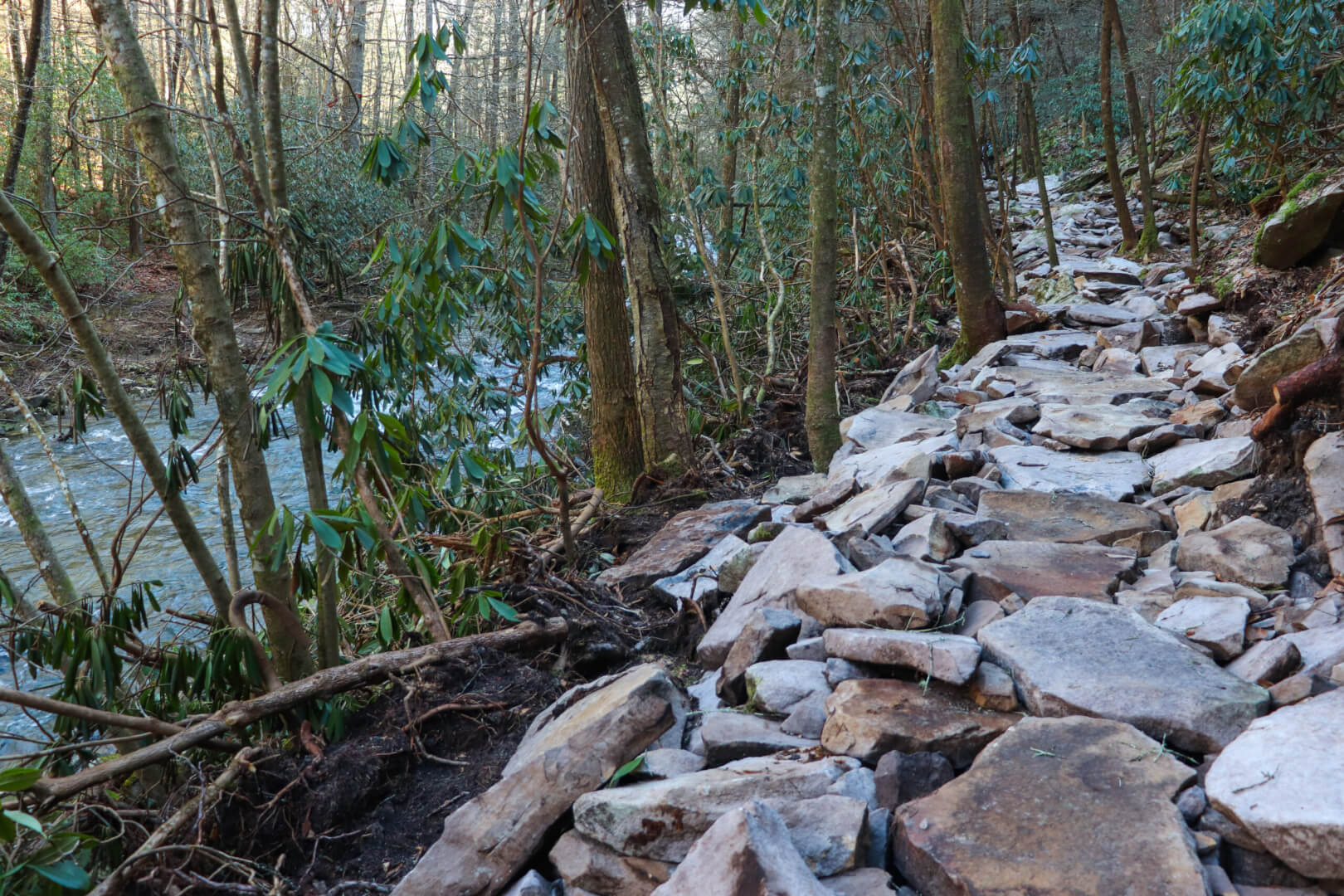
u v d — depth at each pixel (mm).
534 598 3799
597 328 5543
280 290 3268
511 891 2273
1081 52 19516
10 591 2930
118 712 3104
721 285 7996
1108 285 8633
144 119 2748
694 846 1881
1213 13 7289
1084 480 4105
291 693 2906
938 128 7492
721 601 3857
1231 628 2545
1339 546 2918
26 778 2109
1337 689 2119
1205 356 5863
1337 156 8797
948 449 4711
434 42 3738
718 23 11258
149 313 9680
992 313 7566
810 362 5445
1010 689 2396
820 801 2047
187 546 3010
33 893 2385
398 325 4363
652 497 5391
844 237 10398
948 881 1827
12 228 2561
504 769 2807
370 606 4379
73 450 8352
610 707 2510
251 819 2729
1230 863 1836
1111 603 2941
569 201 5883
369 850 2652
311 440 3043
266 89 3176
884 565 3086
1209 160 10766
